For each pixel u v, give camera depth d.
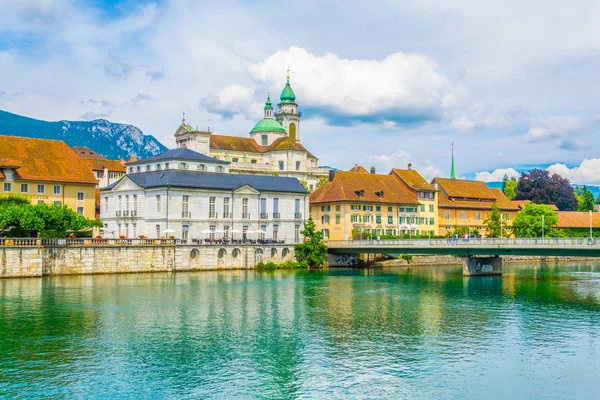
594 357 52.44
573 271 126.44
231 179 130.75
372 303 77.88
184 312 70.44
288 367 49.41
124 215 127.75
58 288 87.06
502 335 59.97
